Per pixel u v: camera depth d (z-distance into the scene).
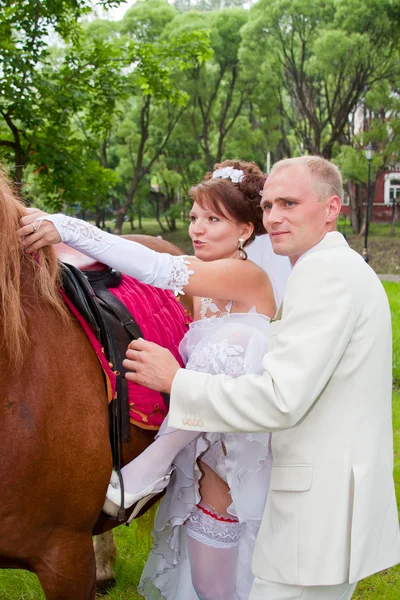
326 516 1.44
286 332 1.44
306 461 1.47
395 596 2.66
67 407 1.48
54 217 1.56
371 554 1.46
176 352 1.84
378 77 24.62
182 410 1.51
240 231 1.86
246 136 28.31
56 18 7.34
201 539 1.77
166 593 1.99
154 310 1.85
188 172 32.19
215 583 1.81
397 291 12.38
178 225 37.75
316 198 1.53
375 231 29.02
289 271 2.08
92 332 1.60
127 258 1.62
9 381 1.40
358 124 35.69
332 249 1.51
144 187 32.25
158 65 8.52
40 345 1.47
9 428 1.39
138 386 1.67
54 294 1.55
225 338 1.70
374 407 1.49
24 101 6.77
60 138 7.42
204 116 26.94
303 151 30.77
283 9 23.66
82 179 7.71
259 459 1.69
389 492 1.54
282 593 1.50
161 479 1.67
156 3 24.78
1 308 1.43
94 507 1.55
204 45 8.79
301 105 27.08
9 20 6.85
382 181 34.12
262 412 1.42
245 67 25.31
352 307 1.43
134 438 1.69
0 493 1.40
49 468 1.45
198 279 1.69
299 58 26.20
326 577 1.43
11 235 1.47
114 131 30.69
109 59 7.96
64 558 1.54
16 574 2.69
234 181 1.83
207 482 1.78
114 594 2.58
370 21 22.48
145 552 2.87
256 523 1.77
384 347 1.50
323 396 1.48
